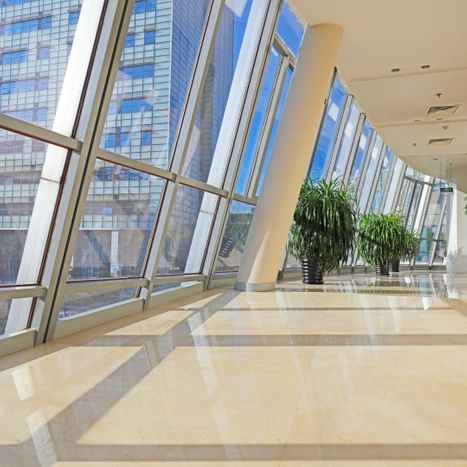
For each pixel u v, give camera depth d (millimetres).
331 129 11164
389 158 16438
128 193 5090
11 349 3564
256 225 7844
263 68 7395
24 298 3809
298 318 5215
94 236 4703
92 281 4793
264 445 1993
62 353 3570
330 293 7863
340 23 7125
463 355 3580
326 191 9242
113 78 3953
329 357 3506
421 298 7262
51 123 3641
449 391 2719
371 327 4703
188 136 5719
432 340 4113
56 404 2473
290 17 7996
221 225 7715
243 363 3320
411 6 6523
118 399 2559
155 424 2215
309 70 7320
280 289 8422
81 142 3840
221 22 6180
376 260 14070
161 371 3107
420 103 10141
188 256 7211
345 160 12688
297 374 3055
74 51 3668
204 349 3734
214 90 6461
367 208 15414
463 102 10023
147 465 1812
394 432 2129
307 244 9297
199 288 7652
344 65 8414
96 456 1886
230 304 6340
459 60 8125
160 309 5871
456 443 2008
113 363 3291
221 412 2377
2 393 2645
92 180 4504
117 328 4590
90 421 2250
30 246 3738
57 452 1920
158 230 5773
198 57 5766
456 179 17062
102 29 3795
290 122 7477
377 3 6504
